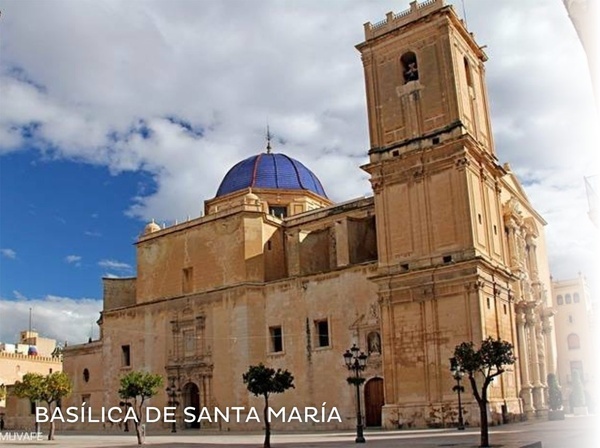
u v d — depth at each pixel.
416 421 45.84
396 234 49.69
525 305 55.03
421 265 47.94
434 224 48.06
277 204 72.12
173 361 62.50
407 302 48.00
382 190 51.00
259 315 58.31
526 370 52.59
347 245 57.41
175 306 63.56
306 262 61.78
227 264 60.97
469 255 45.94
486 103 55.66
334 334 53.41
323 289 54.84
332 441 35.78
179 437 49.34
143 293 67.31
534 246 62.50
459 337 45.25
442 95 49.59
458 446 27.09
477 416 43.19
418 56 51.41
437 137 48.97
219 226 62.41
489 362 28.94
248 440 41.16
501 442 27.97
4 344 111.12
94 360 72.31
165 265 66.00
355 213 59.97
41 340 121.75
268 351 57.25
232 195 72.19
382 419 47.38
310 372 54.25
